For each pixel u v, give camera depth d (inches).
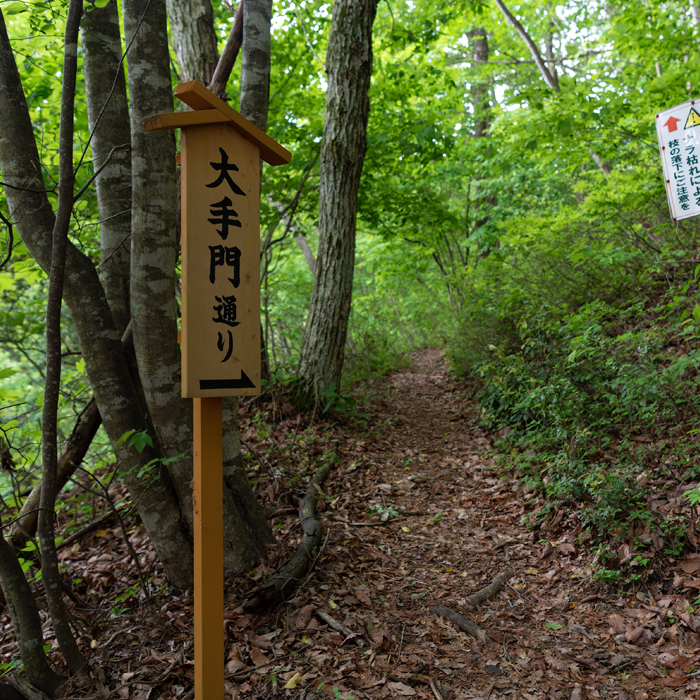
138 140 111.1
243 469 143.7
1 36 107.6
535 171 429.7
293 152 293.3
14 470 114.7
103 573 153.4
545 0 423.2
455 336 366.3
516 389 228.2
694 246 232.5
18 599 93.0
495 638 108.7
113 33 134.5
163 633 112.7
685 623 101.9
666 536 121.8
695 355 147.1
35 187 111.3
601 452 166.1
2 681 94.9
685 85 228.8
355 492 187.6
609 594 117.8
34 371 450.3
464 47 500.1
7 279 146.3
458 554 146.6
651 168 268.7
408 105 336.2
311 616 113.9
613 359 177.8
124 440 112.6
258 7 152.6
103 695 94.7
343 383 322.0
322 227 257.1
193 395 80.3
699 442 144.3
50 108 217.2
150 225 113.3
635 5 262.7
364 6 247.4
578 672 96.4
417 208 360.2
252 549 134.0
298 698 91.3
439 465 215.9
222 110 81.0
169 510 126.6
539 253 284.0
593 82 302.8
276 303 436.5
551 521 150.7
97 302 122.0
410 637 108.8
